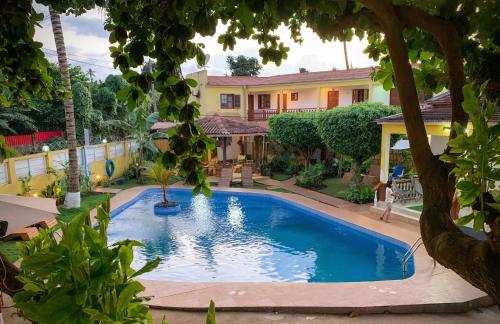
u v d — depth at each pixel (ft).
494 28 6.46
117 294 5.12
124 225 46.37
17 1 9.58
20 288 6.97
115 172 73.26
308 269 32.55
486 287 3.59
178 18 7.84
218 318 20.33
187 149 9.45
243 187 68.03
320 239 40.93
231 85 96.22
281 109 96.94
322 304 21.09
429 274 25.58
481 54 6.88
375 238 38.47
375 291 22.90
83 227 5.23
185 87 9.24
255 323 19.75
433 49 8.16
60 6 10.66
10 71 12.72
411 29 7.78
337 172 72.84
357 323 19.74
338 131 52.08
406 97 5.25
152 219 49.37
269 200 60.03
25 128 74.28
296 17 12.13
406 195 46.96
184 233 43.24
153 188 66.85
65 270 4.88
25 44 11.28
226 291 23.48
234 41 12.23
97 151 66.54
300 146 68.59
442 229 4.51
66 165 56.54
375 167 63.57
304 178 65.82
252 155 95.30
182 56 9.40
